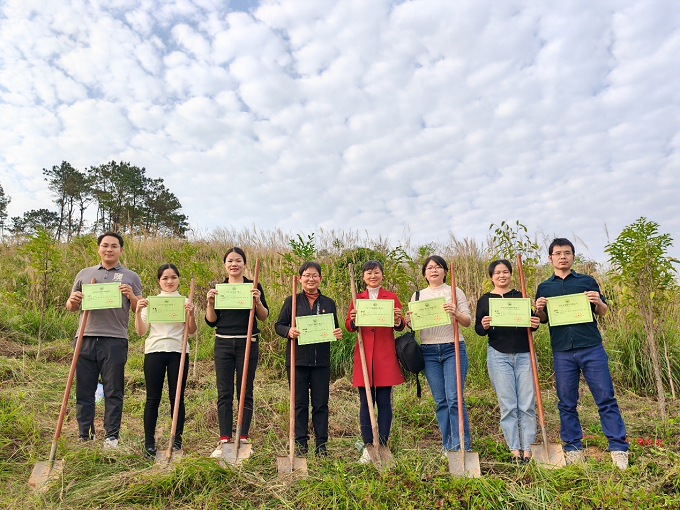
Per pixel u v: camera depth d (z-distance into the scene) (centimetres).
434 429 479
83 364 414
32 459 358
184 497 315
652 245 480
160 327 412
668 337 587
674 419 450
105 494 316
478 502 304
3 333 720
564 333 385
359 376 397
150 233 1380
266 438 437
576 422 379
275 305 740
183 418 416
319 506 306
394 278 732
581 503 303
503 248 703
